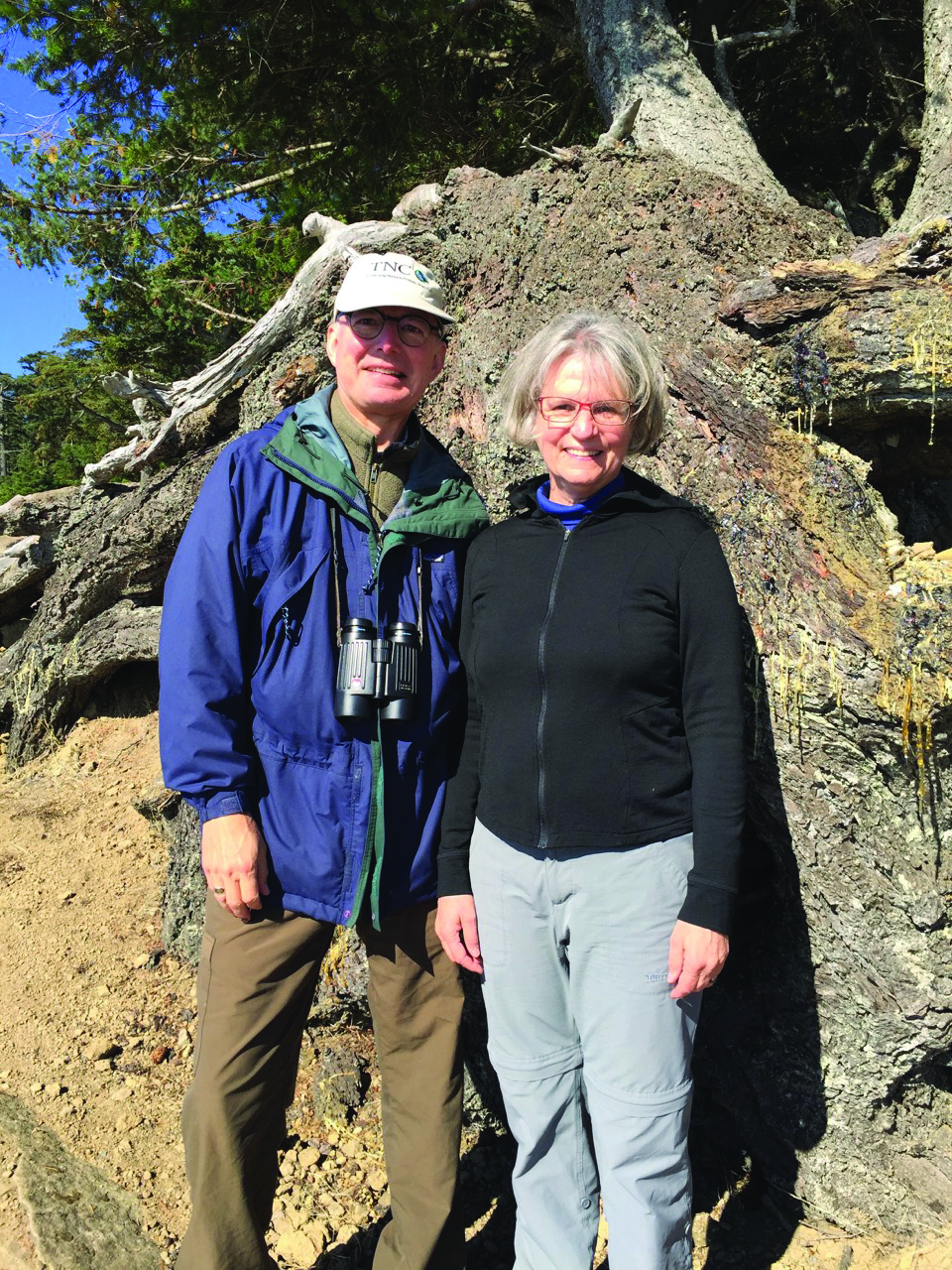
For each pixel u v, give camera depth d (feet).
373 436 6.89
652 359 6.31
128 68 23.72
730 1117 8.89
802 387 7.59
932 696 6.75
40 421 102.94
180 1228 8.25
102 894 13.16
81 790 15.87
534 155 27.89
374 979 7.09
